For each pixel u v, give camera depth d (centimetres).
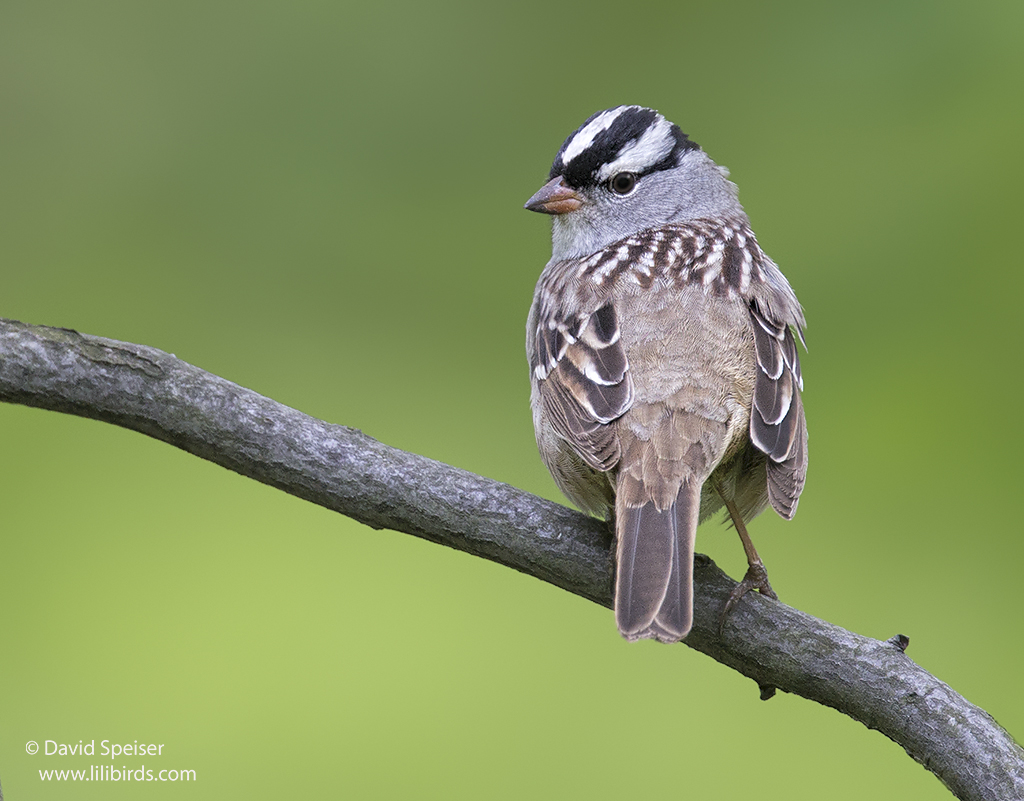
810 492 1127
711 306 740
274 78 1335
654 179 898
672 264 770
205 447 708
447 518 701
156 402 703
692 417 690
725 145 1291
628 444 683
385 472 704
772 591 693
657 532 653
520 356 1254
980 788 627
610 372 707
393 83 1341
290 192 1310
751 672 682
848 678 659
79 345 702
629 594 632
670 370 704
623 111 904
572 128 1331
